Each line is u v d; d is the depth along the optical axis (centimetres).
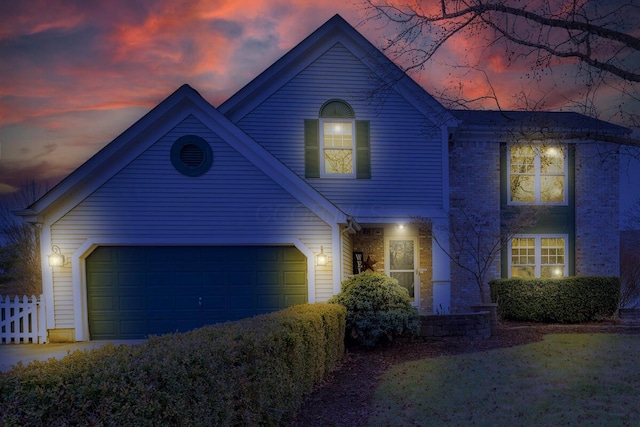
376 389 725
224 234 1113
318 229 1125
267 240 1117
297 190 1124
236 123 1335
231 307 1123
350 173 1358
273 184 1124
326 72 1359
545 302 1334
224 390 390
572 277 1350
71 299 1085
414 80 1346
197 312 1116
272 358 513
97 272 1102
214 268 1123
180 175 1108
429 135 1337
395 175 1353
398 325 978
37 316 1088
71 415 254
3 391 254
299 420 589
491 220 1489
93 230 1088
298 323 622
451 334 1081
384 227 1431
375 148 1356
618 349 953
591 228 1512
